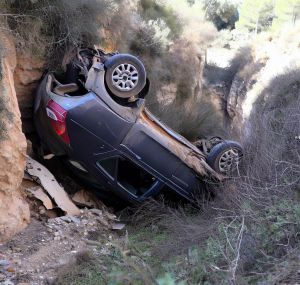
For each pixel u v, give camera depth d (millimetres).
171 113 11531
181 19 17953
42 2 7180
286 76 14625
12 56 6582
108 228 6648
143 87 7289
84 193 7582
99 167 7000
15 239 5379
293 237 4504
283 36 27500
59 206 6348
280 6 37500
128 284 3799
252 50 31750
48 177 6625
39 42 7289
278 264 4078
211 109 13781
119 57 7000
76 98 6750
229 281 3865
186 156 7430
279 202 5172
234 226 4996
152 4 16469
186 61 16781
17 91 7305
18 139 5555
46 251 5324
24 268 4852
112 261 5004
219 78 32156
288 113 8102
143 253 5297
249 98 24500
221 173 7688
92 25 8492
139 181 7652
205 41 20250
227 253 4324
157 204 7273
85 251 5227
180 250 5227
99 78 6922
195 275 4230
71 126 6656
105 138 6855
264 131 7582
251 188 5645
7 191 5379
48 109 6711
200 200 7426
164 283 2600
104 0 9188
